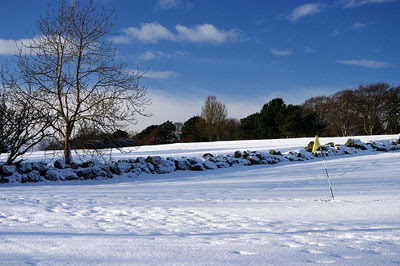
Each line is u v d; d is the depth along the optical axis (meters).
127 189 9.36
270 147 24.81
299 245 3.33
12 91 12.18
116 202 6.81
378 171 12.19
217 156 17.12
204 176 13.22
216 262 2.74
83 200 7.03
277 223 4.66
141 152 24.97
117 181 12.04
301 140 31.09
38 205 6.25
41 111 12.48
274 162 16.73
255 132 62.88
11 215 5.25
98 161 14.06
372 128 57.75
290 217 5.10
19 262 2.70
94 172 12.30
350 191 7.84
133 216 5.35
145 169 13.80
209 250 3.14
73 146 14.34
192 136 70.12
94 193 8.33
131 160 14.27
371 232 3.88
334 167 14.14
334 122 62.50
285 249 3.16
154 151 26.12
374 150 20.19
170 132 75.56
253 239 3.64
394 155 17.55
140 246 3.30
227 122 69.06
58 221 4.83
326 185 9.29
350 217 4.91
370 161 15.61
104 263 2.71
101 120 13.41
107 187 10.03
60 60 13.13
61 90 13.18
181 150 26.67
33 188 9.51
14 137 12.07
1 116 11.59
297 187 9.07
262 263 2.70
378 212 5.17
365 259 2.79
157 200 7.09
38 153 26.28
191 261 2.77
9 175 10.98
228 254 2.99
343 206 5.86
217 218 5.15
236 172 14.13
